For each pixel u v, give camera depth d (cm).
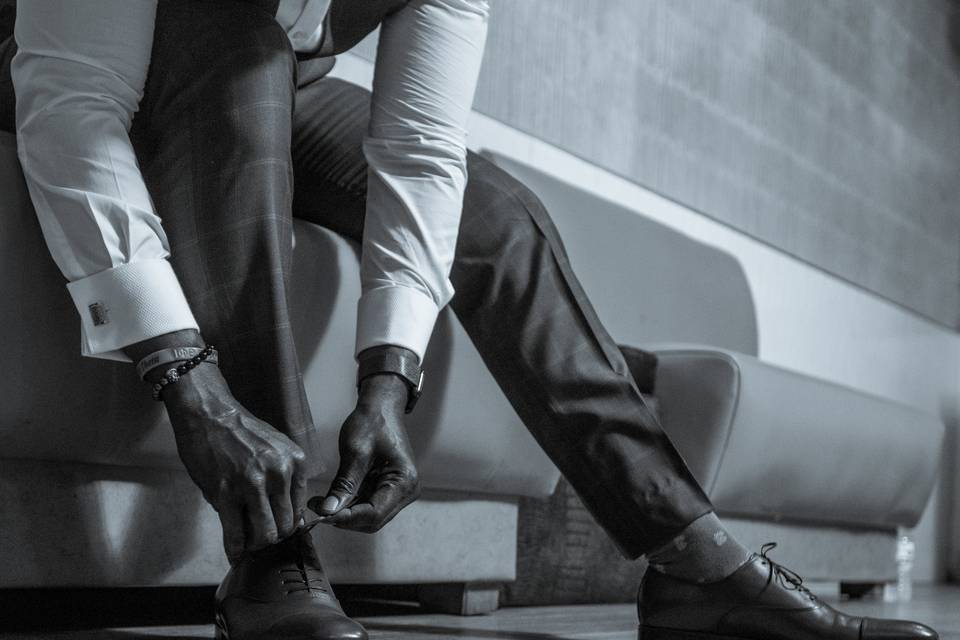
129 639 101
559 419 114
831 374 367
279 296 90
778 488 208
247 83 92
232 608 87
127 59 88
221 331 89
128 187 86
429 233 105
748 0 326
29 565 99
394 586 182
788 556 225
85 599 150
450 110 109
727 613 115
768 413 195
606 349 117
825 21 366
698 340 274
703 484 185
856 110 384
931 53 437
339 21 110
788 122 346
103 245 85
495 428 146
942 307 445
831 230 368
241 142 90
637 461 113
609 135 273
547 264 117
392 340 100
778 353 339
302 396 91
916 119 426
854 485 237
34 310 94
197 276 89
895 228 409
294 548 89
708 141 310
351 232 125
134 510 108
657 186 290
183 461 83
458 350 137
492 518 154
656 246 263
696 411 186
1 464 98
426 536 143
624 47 277
